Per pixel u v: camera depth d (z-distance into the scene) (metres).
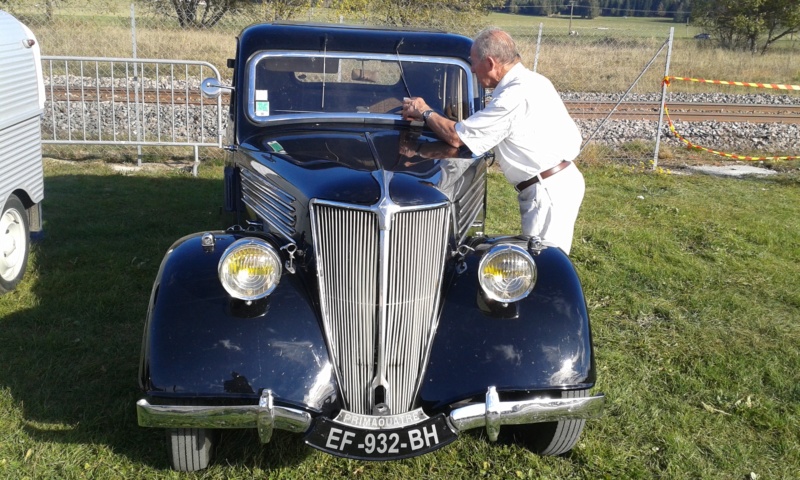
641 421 3.83
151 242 6.12
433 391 3.00
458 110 4.47
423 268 3.06
